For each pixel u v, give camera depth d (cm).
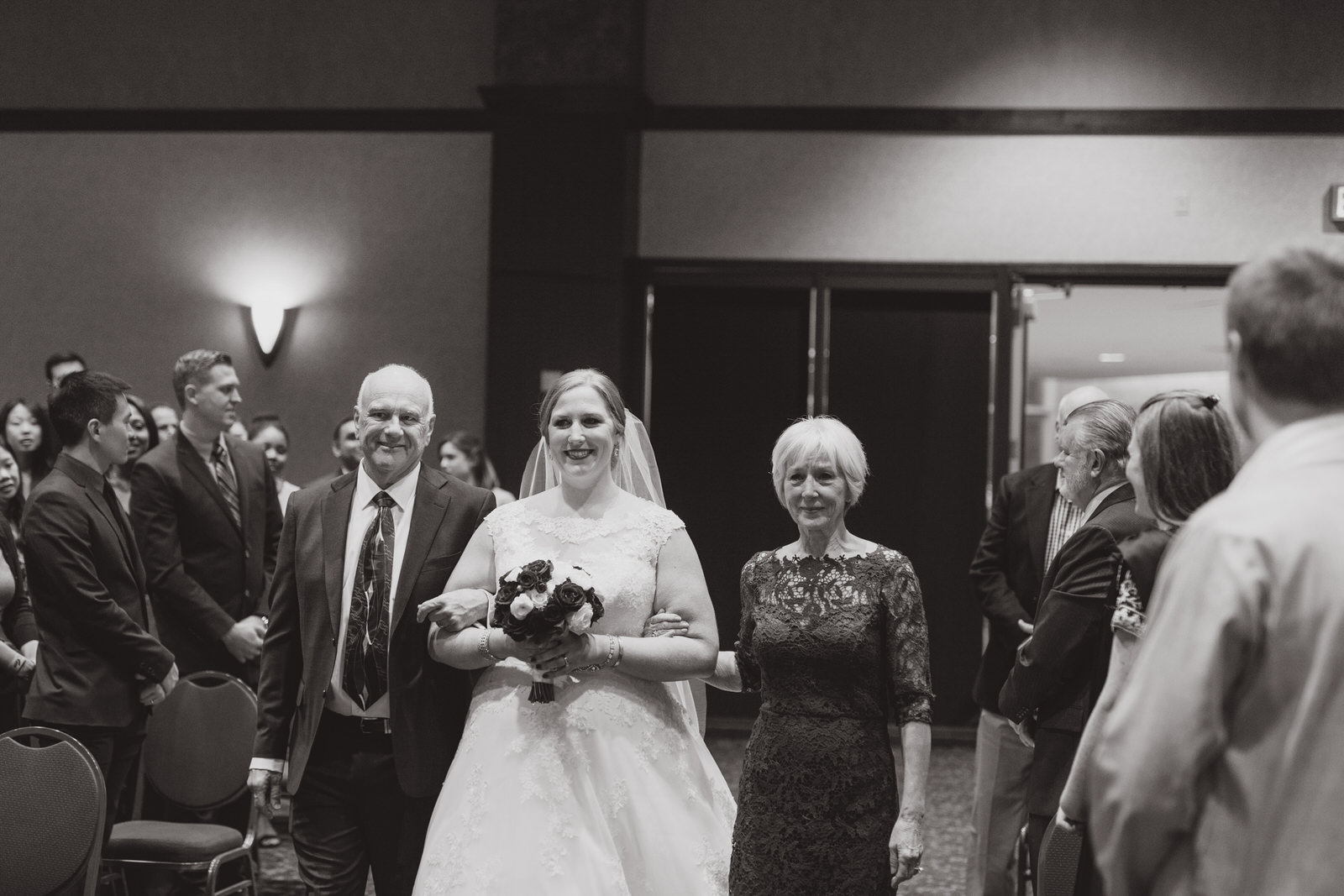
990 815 373
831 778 252
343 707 297
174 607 437
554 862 263
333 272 772
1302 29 702
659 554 289
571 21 713
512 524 291
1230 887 136
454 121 762
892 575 260
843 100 734
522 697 280
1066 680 273
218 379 450
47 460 524
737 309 748
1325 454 141
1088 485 303
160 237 782
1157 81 712
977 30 723
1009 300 722
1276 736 136
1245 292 147
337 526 304
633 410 743
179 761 390
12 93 789
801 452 263
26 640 424
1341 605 134
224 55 777
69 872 302
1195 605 138
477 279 762
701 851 276
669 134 745
